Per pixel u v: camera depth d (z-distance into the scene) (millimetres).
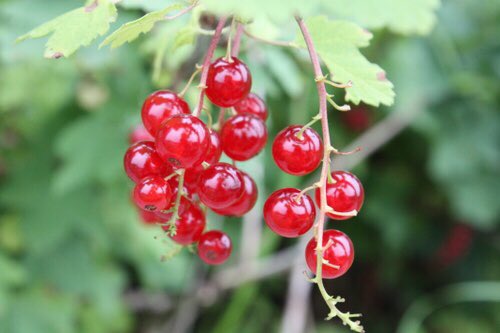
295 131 194
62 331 401
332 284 585
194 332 499
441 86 477
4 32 289
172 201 193
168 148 182
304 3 168
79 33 198
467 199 498
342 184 190
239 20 195
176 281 426
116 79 346
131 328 478
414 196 547
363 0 172
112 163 341
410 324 557
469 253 562
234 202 194
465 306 558
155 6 230
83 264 417
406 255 567
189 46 277
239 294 390
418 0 223
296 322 382
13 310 394
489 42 494
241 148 201
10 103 370
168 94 196
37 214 396
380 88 213
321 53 214
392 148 543
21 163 408
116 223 398
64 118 400
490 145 499
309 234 381
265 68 312
